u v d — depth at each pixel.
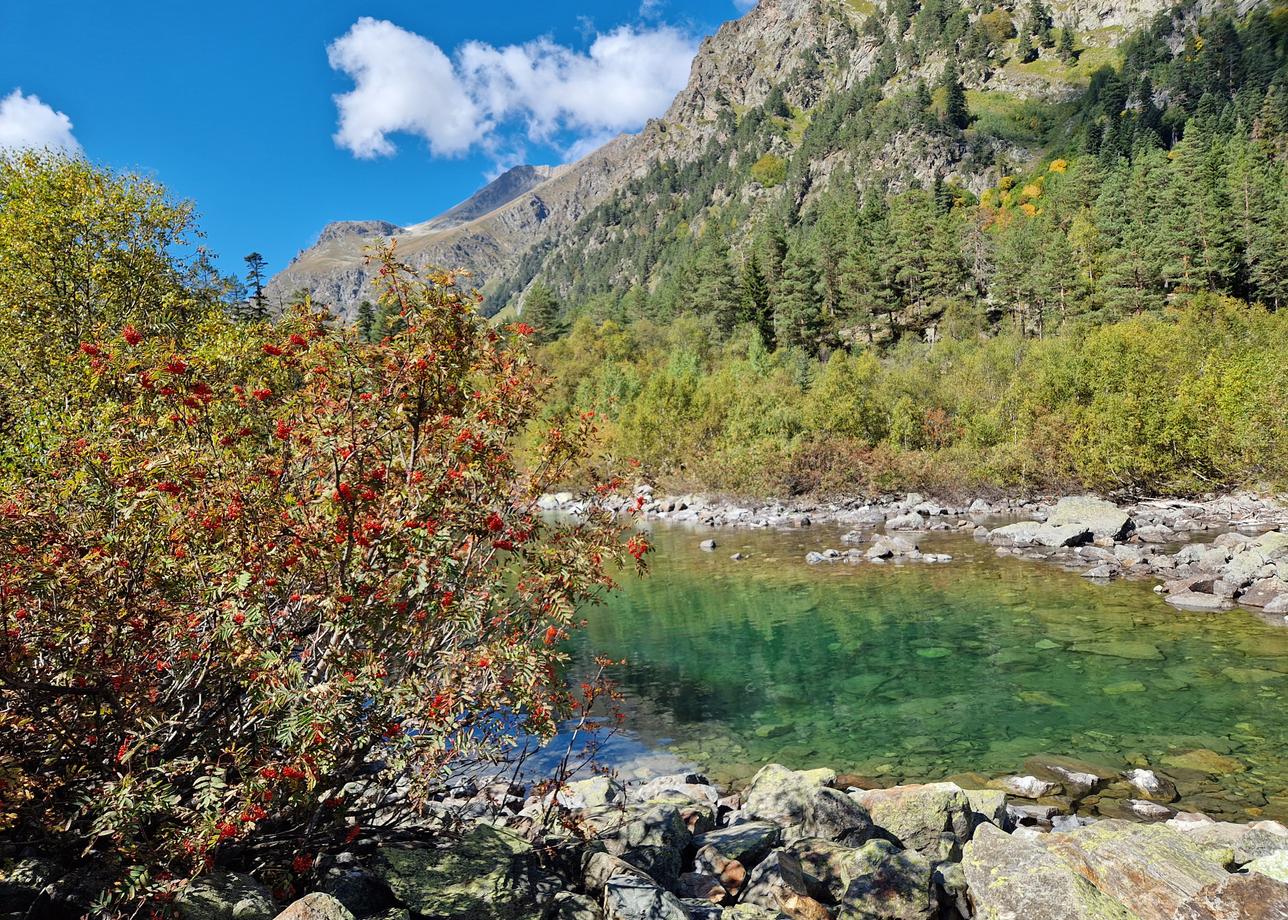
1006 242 108.62
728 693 13.77
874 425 45.88
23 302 17.45
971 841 7.27
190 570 4.86
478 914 5.41
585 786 9.56
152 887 4.13
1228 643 14.38
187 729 5.08
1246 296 85.06
